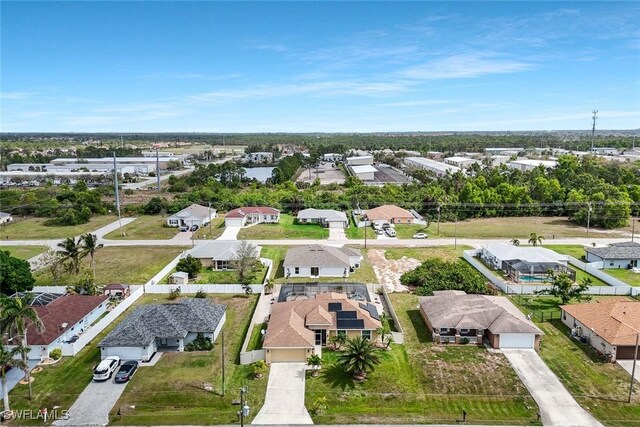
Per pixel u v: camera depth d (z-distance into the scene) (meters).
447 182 136.38
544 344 47.22
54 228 104.25
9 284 57.41
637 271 71.69
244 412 35.56
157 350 46.12
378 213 108.06
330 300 51.03
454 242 90.38
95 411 36.41
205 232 99.12
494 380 40.59
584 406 37.00
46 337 44.88
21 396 38.44
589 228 104.12
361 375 40.91
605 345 44.59
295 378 40.94
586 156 189.12
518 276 66.38
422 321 53.22
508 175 144.38
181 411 36.47
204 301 53.25
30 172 190.38
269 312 54.94
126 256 80.50
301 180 180.38
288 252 74.31
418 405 37.16
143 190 158.50
